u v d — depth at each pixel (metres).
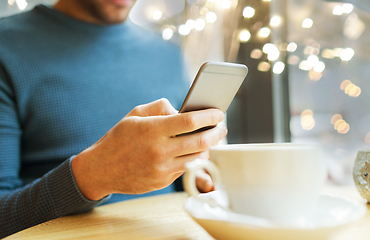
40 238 0.39
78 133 0.94
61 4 1.08
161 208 0.54
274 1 1.25
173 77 1.21
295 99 1.28
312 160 0.31
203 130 0.51
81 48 1.01
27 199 0.55
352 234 0.35
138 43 1.14
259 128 1.30
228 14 1.30
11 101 0.88
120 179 0.50
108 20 1.08
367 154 0.48
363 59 1.20
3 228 0.56
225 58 1.33
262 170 0.31
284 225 0.26
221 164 0.33
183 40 1.38
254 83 1.30
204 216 0.31
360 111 1.22
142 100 1.07
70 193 0.52
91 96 0.97
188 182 0.32
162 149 0.47
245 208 0.32
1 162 0.79
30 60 0.92
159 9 1.41
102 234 0.40
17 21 1.00
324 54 1.26
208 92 0.47
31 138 0.91
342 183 1.20
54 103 0.92
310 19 1.25
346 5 1.21
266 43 1.25
